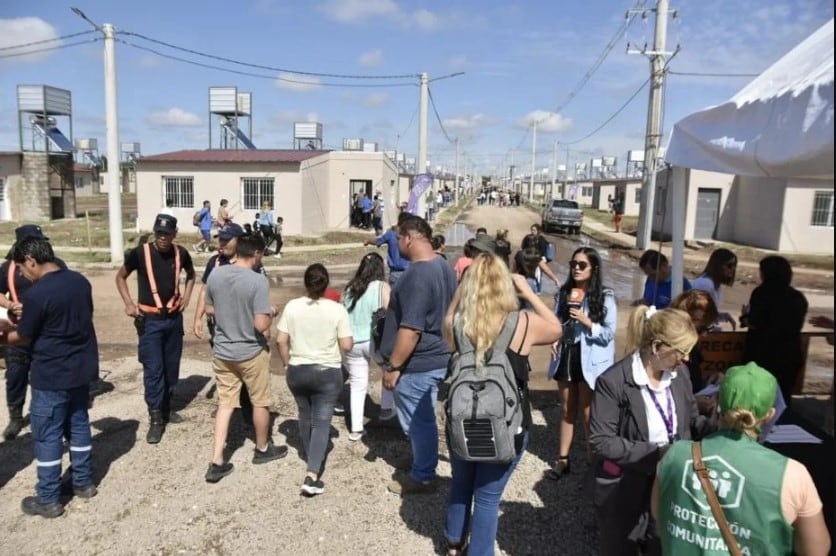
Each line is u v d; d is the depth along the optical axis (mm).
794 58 3395
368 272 5148
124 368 7281
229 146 35562
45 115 32562
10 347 5098
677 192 5238
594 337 4242
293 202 26234
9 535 3801
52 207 32906
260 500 4242
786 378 4465
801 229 23625
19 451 5020
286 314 4277
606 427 2904
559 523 3979
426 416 4141
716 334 4668
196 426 5520
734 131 3738
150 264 5086
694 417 2984
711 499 2129
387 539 3805
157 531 3855
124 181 73812
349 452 5031
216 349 4461
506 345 3020
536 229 12188
